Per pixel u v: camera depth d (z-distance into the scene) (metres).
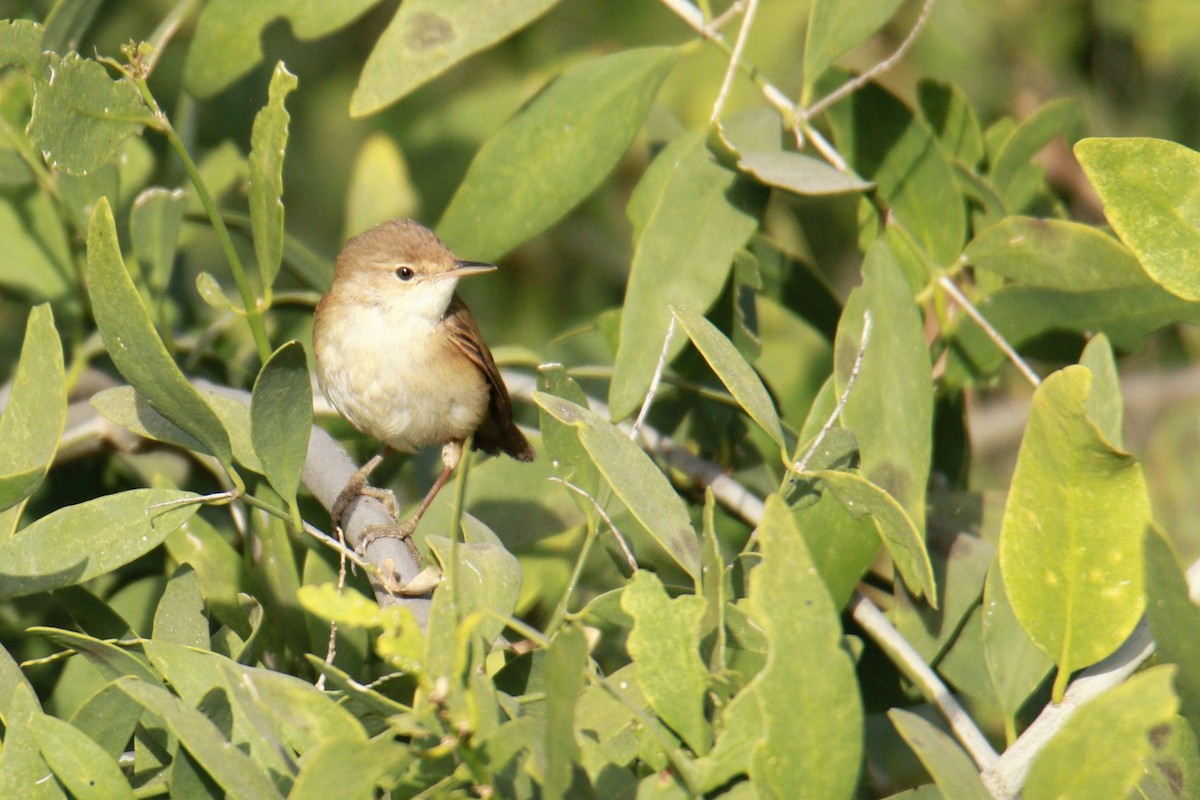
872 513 6.61
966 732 6.82
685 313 6.67
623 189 15.12
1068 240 8.39
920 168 9.56
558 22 14.91
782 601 4.99
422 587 6.93
